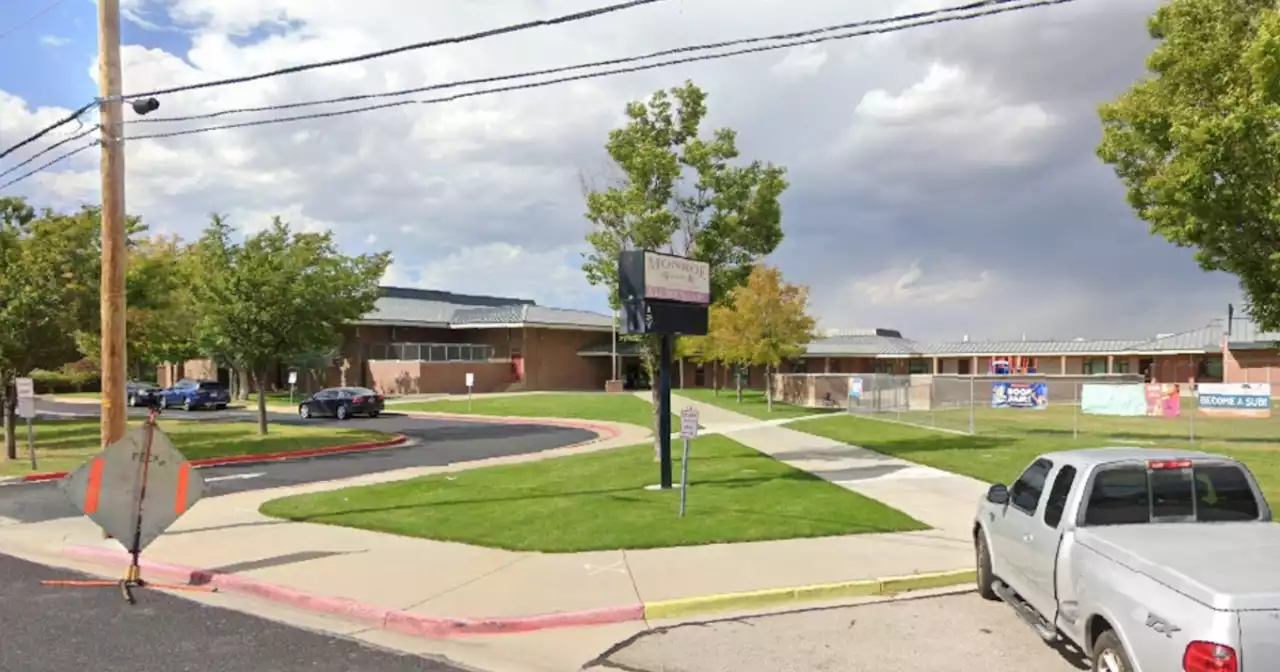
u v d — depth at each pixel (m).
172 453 9.84
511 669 6.70
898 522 11.52
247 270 25.91
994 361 66.75
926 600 8.39
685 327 15.20
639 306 14.47
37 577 9.84
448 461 21.78
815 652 6.91
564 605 8.07
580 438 28.89
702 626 7.66
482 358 62.19
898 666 6.55
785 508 12.55
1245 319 52.47
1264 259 15.57
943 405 46.53
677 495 13.90
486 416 40.09
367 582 9.01
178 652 7.00
